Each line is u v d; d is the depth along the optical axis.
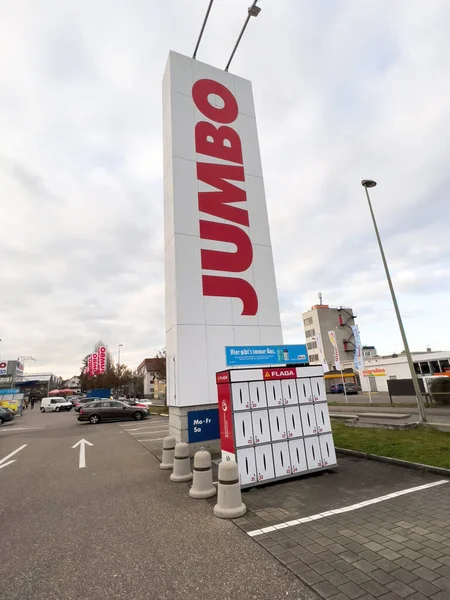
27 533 4.46
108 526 4.61
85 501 5.73
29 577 3.38
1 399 31.56
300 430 6.73
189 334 9.64
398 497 5.21
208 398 9.42
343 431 10.83
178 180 10.69
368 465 7.25
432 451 7.52
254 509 5.00
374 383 42.72
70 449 11.34
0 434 16.98
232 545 3.89
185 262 10.11
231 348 7.49
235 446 6.09
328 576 3.17
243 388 6.43
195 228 10.53
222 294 10.39
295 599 2.88
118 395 57.78
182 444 7.07
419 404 12.14
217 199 11.14
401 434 9.79
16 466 8.92
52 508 5.43
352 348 67.56
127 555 3.77
